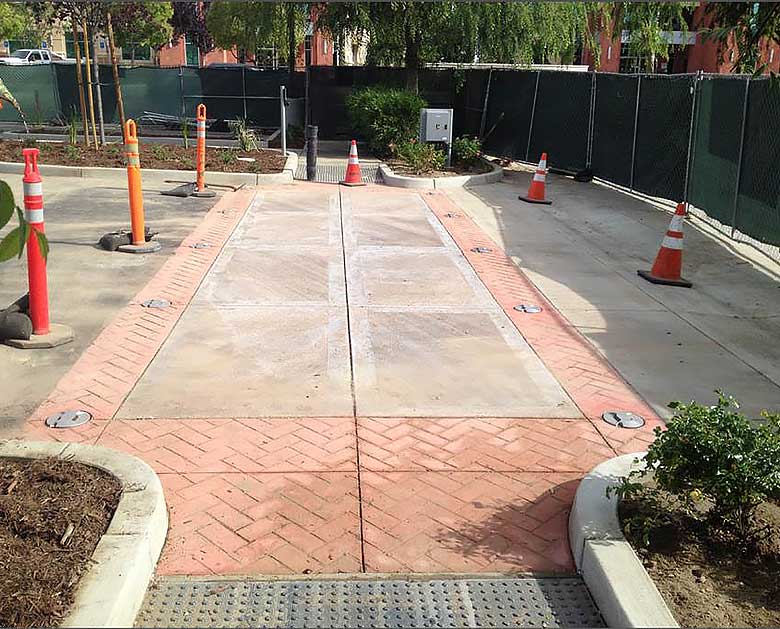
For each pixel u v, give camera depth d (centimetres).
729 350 656
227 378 562
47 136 1891
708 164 1152
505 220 1179
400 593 338
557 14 1848
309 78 2102
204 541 370
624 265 935
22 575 310
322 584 342
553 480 436
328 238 1006
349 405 523
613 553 338
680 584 329
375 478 432
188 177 1409
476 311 735
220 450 457
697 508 381
